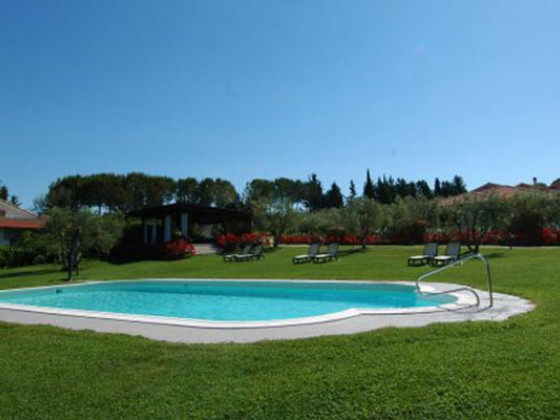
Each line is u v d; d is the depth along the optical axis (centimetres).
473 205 2509
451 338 669
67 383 552
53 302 1580
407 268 1912
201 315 1259
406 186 8444
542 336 655
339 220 3284
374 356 590
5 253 3025
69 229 2303
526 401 455
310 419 449
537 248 2662
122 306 1466
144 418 462
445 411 447
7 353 685
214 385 525
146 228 3769
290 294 1588
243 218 3853
